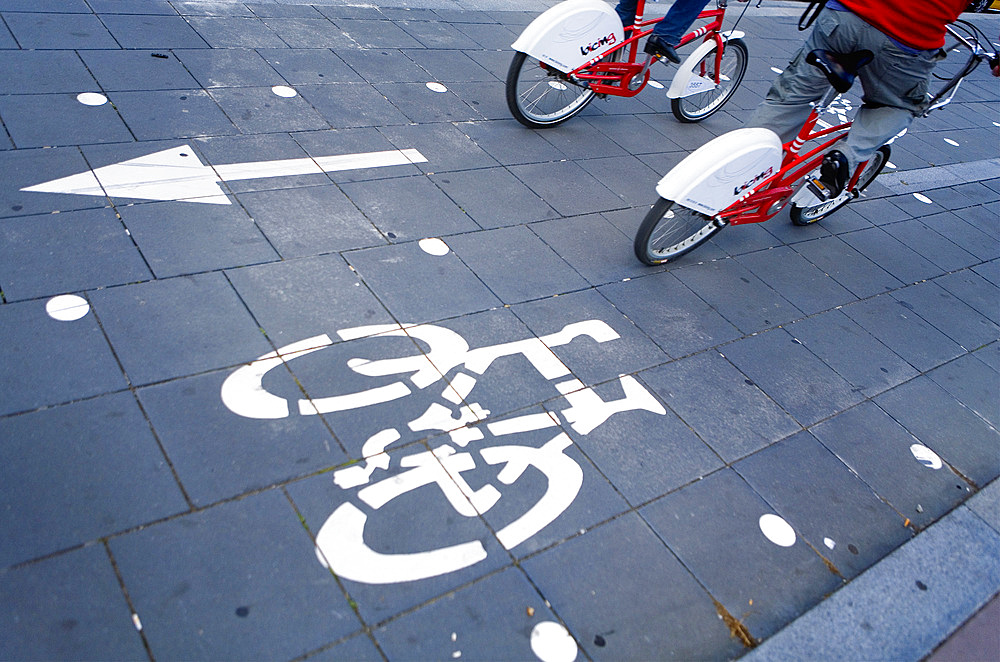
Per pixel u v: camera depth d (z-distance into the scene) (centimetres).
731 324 418
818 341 427
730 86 679
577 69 536
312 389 298
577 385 341
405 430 293
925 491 346
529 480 288
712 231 454
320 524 251
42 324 290
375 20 653
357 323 336
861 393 396
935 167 738
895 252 558
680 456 321
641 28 573
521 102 569
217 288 331
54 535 226
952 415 402
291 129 461
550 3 832
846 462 348
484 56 651
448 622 235
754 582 278
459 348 340
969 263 575
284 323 324
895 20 403
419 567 247
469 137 518
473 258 401
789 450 344
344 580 238
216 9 582
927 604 289
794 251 517
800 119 461
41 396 264
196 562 230
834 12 422
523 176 493
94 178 373
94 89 441
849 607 278
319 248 372
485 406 315
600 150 559
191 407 276
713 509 302
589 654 238
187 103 455
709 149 406
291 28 591
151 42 508
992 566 316
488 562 255
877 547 310
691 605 262
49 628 206
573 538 272
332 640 222
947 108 923
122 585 220
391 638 226
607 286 415
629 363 364
